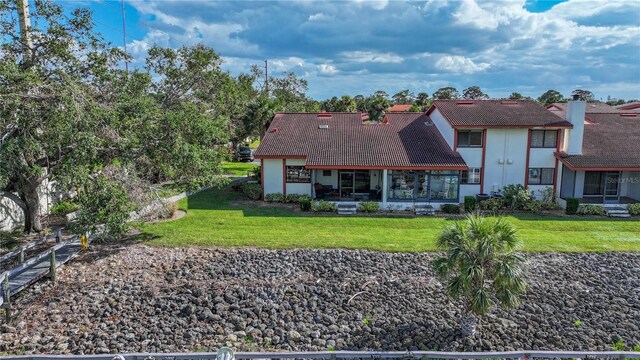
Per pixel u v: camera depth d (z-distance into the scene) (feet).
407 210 88.74
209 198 97.40
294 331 40.27
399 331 40.63
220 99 119.65
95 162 58.18
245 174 131.13
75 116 51.70
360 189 97.76
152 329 40.32
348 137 100.94
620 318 43.70
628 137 98.58
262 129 150.00
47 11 57.62
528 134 92.17
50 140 51.78
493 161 93.25
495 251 37.27
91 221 55.26
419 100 233.55
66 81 53.98
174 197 97.45
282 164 94.48
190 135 66.85
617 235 70.18
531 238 67.72
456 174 91.40
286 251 60.39
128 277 51.34
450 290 38.88
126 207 57.98
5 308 41.06
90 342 37.99
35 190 64.13
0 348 36.91
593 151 92.53
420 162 88.48
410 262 56.85
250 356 34.24
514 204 87.92
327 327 41.42
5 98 47.14
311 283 50.19
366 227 74.33
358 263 56.29
